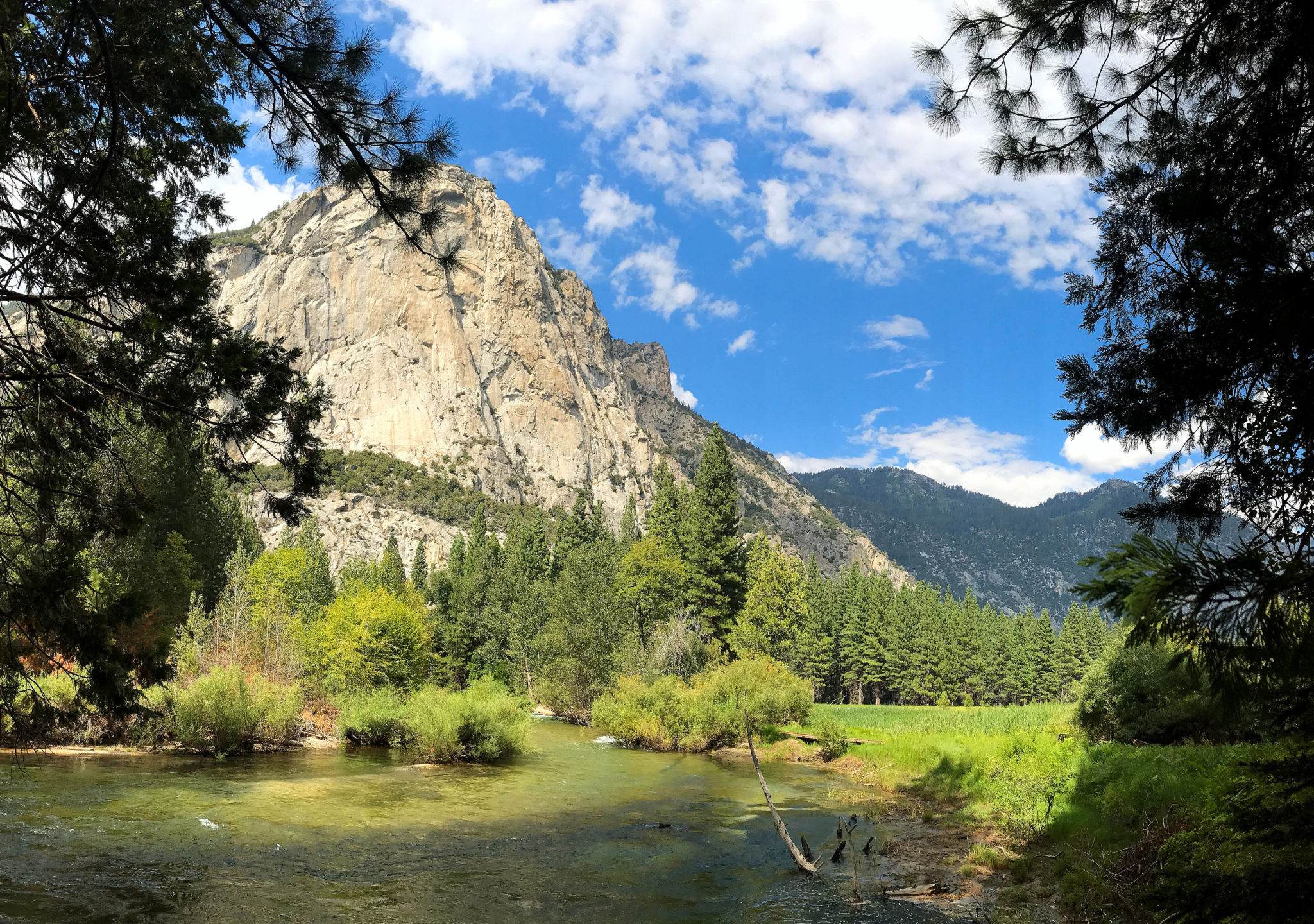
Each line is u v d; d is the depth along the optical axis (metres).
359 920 10.23
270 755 25.03
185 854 12.58
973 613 118.06
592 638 49.81
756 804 20.83
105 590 8.03
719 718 33.91
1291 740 4.11
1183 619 3.13
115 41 6.97
